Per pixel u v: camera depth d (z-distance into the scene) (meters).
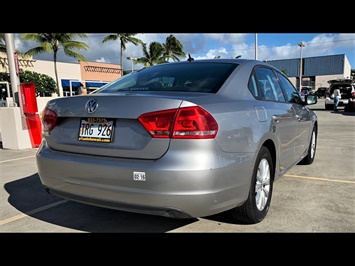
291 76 65.44
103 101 2.37
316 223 2.88
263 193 2.94
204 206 2.18
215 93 2.55
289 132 3.62
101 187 2.31
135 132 2.23
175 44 40.69
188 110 2.15
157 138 2.15
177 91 2.60
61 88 33.31
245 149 2.48
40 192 4.00
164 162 2.12
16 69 8.28
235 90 2.75
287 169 3.81
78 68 35.28
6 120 7.35
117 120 2.31
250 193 2.63
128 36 31.89
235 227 2.81
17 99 8.34
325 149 6.59
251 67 3.17
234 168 2.35
